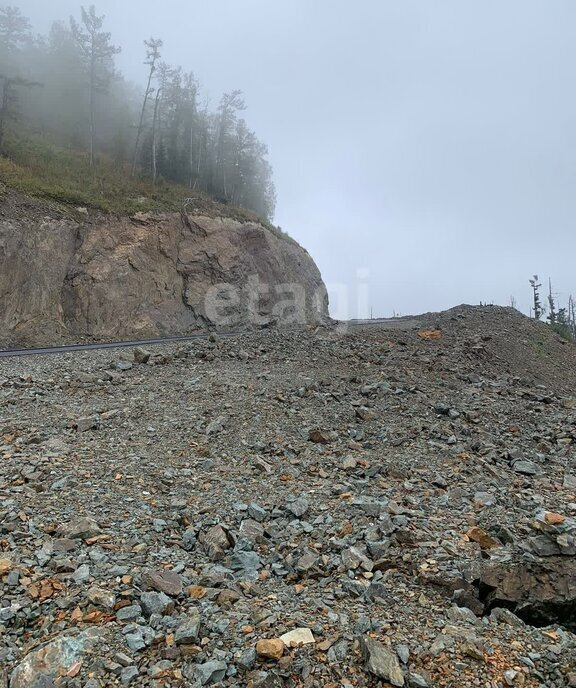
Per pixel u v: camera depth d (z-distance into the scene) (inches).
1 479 264.1
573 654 159.0
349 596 187.8
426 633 163.0
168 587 177.2
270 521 249.1
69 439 342.0
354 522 246.7
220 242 1362.0
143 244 1195.9
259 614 165.5
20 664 136.4
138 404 430.0
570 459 388.5
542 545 213.6
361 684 139.0
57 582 175.2
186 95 2219.5
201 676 136.2
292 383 527.5
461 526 247.8
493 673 146.9
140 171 1711.4
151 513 245.9
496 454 379.6
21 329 915.4
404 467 336.5
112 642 148.1
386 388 538.0
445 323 1114.1
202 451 335.3
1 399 420.5
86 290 1044.5
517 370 860.6
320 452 355.3
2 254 920.9
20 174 1125.1
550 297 2442.2
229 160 2294.5
